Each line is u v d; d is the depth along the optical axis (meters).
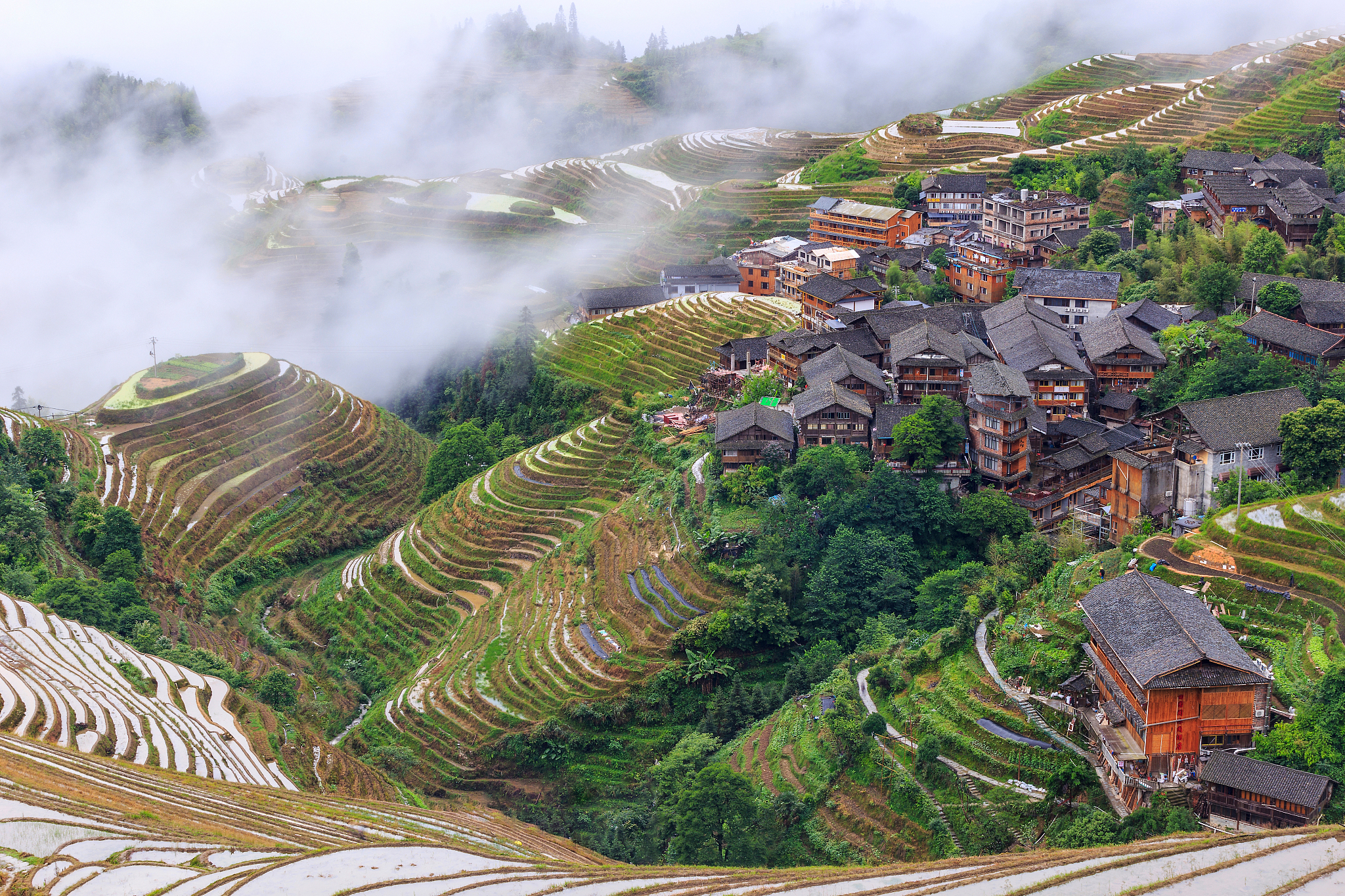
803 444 107.50
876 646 84.88
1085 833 57.84
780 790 73.38
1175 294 118.44
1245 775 55.94
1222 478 82.00
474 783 88.88
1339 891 44.38
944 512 98.19
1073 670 68.00
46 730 72.75
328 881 54.53
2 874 52.50
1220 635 61.22
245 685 97.06
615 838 76.56
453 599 115.81
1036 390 103.31
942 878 50.41
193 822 62.03
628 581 102.25
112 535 111.88
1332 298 102.44
